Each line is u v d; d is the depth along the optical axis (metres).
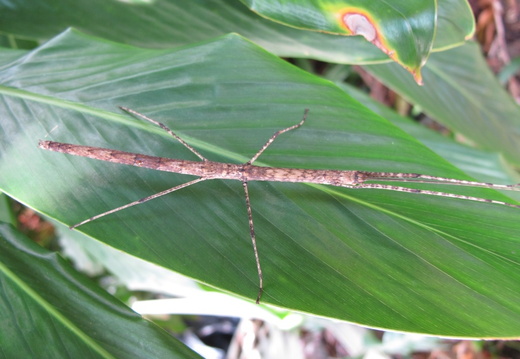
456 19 0.14
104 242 0.11
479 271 0.10
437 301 0.10
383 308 0.10
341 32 0.12
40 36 0.16
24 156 0.12
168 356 0.10
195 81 0.13
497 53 0.28
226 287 0.11
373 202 0.12
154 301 0.19
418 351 0.25
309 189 0.12
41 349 0.10
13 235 0.12
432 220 0.11
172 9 0.16
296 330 0.23
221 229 0.12
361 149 0.12
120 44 0.14
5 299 0.11
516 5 0.28
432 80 0.20
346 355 0.26
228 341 0.27
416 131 0.20
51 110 0.12
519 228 0.11
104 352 0.10
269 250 0.11
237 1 0.15
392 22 0.12
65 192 0.12
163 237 0.11
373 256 0.11
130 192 0.12
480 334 0.10
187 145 0.12
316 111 0.13
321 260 0.11
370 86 0.29
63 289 0.11
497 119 0.20
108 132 0.13
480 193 0.12
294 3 0.12
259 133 0.13
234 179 0.12
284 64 0.13
